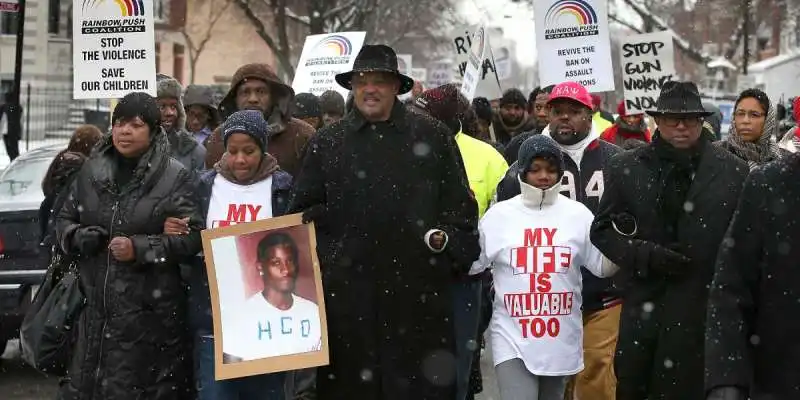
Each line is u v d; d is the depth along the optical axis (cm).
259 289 614
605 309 712
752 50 5228
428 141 593
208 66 4962
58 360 650
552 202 664
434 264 592
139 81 952
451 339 602
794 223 455
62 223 646
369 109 587
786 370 460
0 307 941
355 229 590
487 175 779
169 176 642
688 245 588
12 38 4409
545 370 655
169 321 638
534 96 1461
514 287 662
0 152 2575
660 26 3559
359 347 593
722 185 589
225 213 653
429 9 4391
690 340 588
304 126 798
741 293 466
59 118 3859
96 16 956
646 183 601
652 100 1109
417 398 593
